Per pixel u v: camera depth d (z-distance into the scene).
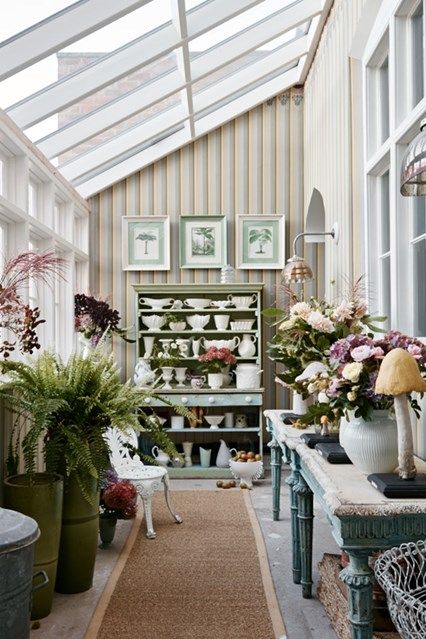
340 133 5.02
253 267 7.32
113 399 3.58
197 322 7.18
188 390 6.81
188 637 3.04
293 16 5.47
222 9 4.65
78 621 3.22
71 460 3.35
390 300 4.08
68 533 3.55
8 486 3.25
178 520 4.96
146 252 7.39
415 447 3.26
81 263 7.27
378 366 2.42
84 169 6.34
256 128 7.40
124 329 7.08
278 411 4.87
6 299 3.36
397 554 2.18
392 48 3.61
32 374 3.52
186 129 7.16
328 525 4.86
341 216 5.02
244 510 5.33
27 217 4.57
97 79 4.55
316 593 3.54
